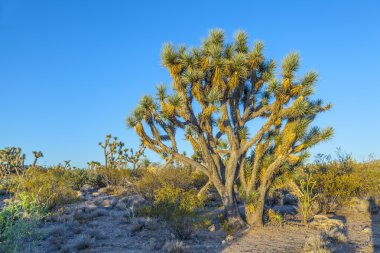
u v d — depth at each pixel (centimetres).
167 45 1116
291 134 1098
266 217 1248
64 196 1345
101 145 2150
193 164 1187
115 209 1396
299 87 1081
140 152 2184
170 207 1154
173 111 1090
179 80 1109
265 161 1203
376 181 1477
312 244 862
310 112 1154
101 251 864
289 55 1058
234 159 1173
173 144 1187
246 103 1223
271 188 1255
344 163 1630
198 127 1140
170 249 842
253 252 848
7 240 816
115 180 2020
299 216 1339
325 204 1386
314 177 1416
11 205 936
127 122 1162
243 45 1175
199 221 1105
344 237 934
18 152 2495
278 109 1091
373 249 859
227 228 1080
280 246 903
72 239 965
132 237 996
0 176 2408
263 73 1196
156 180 1523
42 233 948
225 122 1167
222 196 1166
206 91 1160
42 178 1382
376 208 1409
